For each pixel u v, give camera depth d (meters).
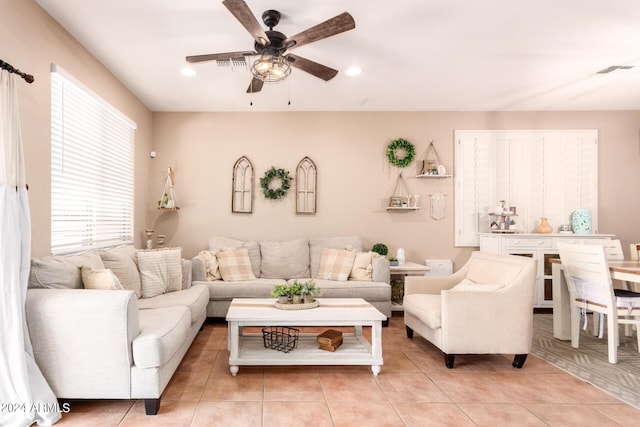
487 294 2.79
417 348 3.27
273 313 2.68
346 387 2.46
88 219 3.28
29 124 2.43
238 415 2.08
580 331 3.83
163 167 4.88
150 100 4.47
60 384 2.02
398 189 4.96
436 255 4.96
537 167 4.99
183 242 4.87
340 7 2.54
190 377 2.60
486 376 2.66
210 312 3.95
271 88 4.09
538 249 4.45
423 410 2.16
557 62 3.43
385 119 4.97
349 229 4.95
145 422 1.99
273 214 4.93
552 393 2.39
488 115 4.98
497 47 3.13
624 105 4.79
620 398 2.32
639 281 2.80
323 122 4.95
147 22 2.72
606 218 4.95
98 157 3.42
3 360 1.88
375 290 4.00
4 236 1.93
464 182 4.98
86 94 3.10
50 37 2.63
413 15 2.64
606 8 2.55
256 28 2.28
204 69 3.56
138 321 2.20
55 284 2.29
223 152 4.92
